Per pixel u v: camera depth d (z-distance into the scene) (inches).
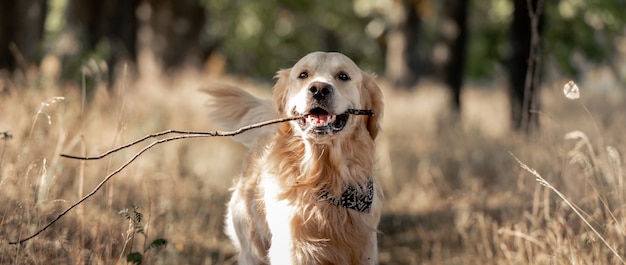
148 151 277.6
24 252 169.8
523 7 401.4
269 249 173.6
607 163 203.0
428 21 940.0
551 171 221.0
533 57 253.8
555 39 546.9
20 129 239.5
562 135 238.8
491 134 407.2
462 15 556.4
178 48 824.3
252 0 954.1
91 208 208.7
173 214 240.4
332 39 1234.6
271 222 169.9
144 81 549.3
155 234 213.9
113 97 365.1
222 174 329.7
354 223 168.6
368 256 172.2
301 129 165.3
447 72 560.7
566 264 179.9
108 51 426.0
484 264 214.1
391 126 478.6
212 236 243.3
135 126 306.5
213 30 1056.2
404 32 764.6
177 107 416.2
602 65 585.9
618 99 453.4
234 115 208.5
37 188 186.7
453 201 293.7
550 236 189.8
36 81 302.8
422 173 343.3
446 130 415.8
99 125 277.0
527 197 237.8
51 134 244.5
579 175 208.2
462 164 340.8
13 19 434.9
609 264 179.0
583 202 200.8
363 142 173.6
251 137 201.6
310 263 165.3
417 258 246.2
